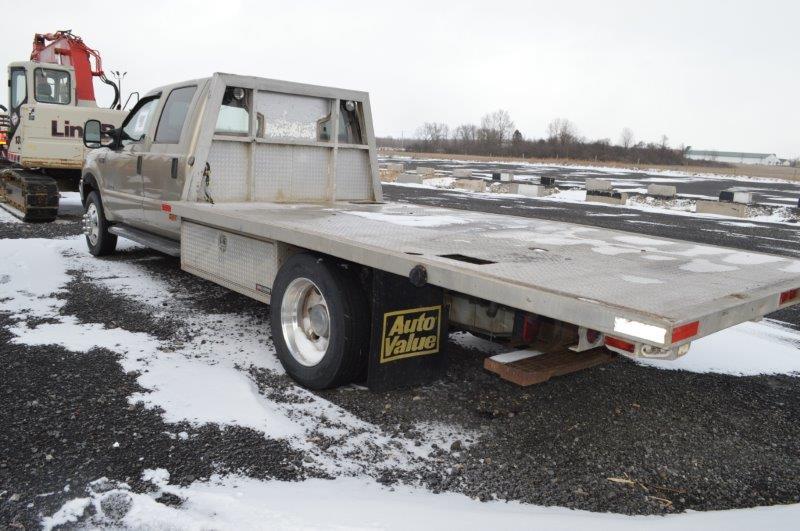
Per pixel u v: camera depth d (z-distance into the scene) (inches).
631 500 116.8
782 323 267.1
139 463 119.2
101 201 311.9
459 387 166.1
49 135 425.4
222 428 135.1
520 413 152.5
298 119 246.5
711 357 210.5
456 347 200.4
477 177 1353.3
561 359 137.4
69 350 180.9
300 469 120.2
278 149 240.5
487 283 112.6
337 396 156.9
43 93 439.8
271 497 108.4
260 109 235.0
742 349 221.6
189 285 271.3
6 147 494.3
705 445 142.7
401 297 146.6
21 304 229.3
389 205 254.8
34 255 318.3
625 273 127.6
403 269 129.7
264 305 243.4
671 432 148.2
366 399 155.6
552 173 1784.0
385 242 148.7
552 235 183.2
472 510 106.9
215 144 225.3
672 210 854.5
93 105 474.9
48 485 110.7
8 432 129.4
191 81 239.3
